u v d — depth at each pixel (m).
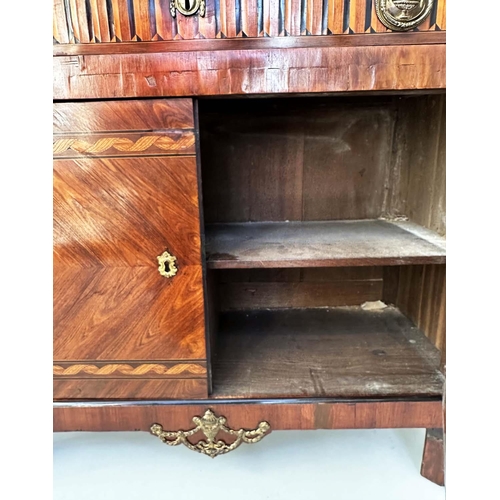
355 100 0.92
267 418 0.66
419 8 0.53
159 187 0.58
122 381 0.65
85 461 0.79
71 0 0.54
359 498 0.68
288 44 0.54
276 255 0.66
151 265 0.61
